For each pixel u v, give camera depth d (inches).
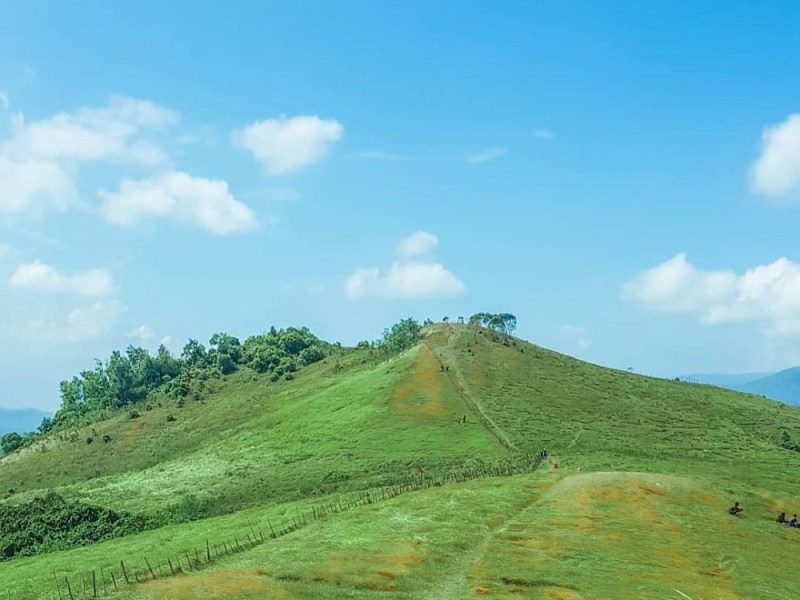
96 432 7367.1
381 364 7155.5
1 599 2185.0
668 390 6909.5
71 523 3280.0
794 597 1935.3
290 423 5433.1
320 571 1787.6
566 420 5088.6
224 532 2743.6
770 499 3164.4
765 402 7440.9
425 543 2084.2
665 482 3080.7
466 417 4960.6
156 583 1688.0
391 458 4099.4
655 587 1854.1
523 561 1978.3
